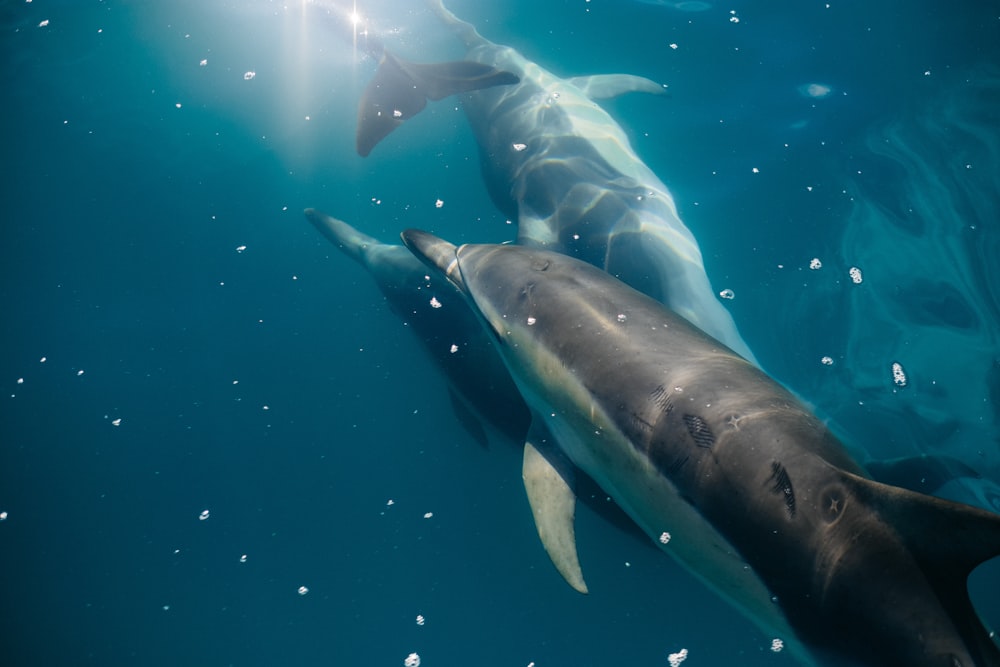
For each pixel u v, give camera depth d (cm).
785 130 798
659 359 420
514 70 850
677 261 663
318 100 924
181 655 689
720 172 772
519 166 762
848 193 744
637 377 417
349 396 782
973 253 686
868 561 309
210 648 684
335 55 958
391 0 987
